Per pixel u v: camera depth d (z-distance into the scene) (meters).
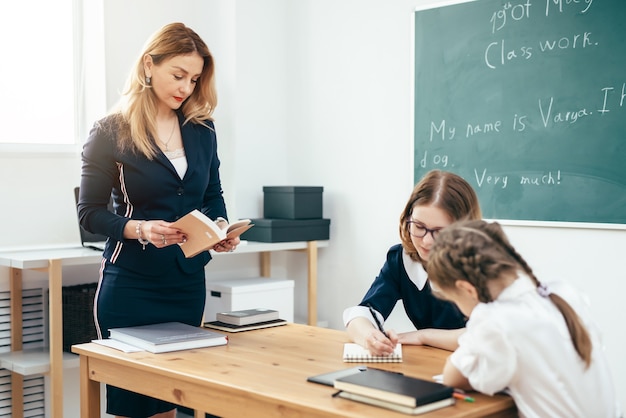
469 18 3.71
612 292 3.28
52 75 3.85
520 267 1.64
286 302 4.15
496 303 1.59
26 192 3.64
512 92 3.56
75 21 3.91
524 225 3.54
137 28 3.98
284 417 1.63
